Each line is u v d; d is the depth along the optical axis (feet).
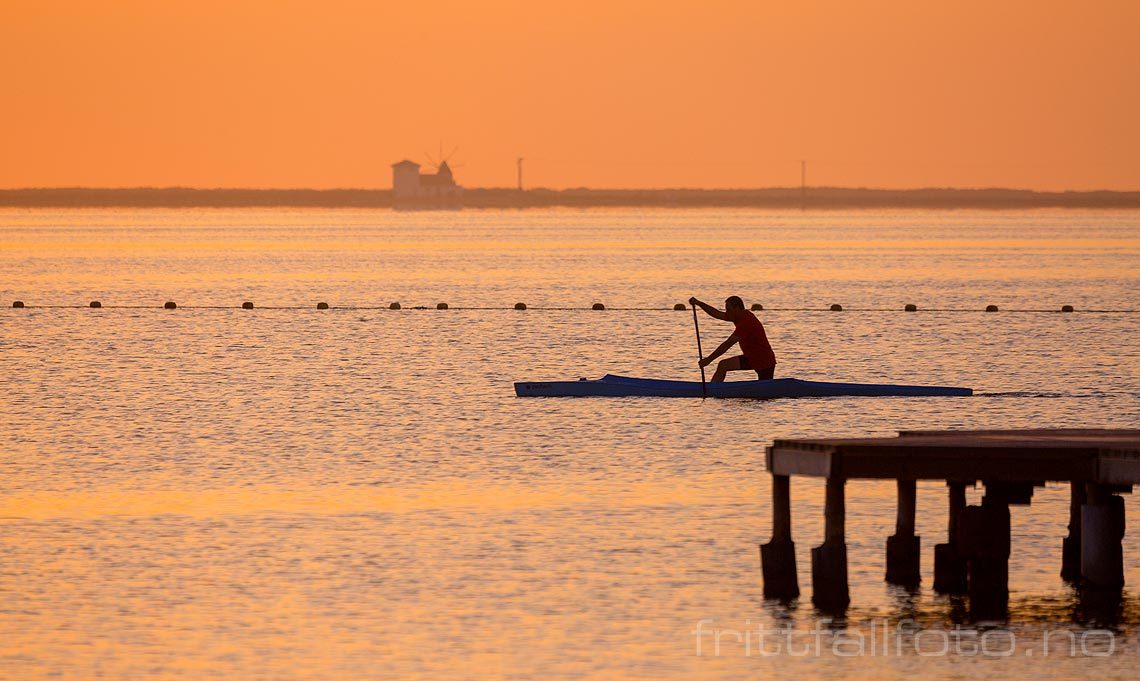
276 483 323.57
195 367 544.62
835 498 234.99
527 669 208.03
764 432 392.88
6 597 238.07
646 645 218.38
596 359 583.58
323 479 327.88
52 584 245.24
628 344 643.04
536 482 325.01
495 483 323.78
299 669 207.31
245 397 459.73
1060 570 259.60
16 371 529.86
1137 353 604.90
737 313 463.42
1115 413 433.89
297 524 285.23
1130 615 235.40
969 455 233.76
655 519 289.94
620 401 447.83
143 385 490.49
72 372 527.40
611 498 308.81
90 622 226.17
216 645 216.54
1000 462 233.35
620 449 365.81
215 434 388.37
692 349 623.77
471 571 253.44
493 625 225.76
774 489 244.22
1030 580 254.27
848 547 272.72
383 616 229.66
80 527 282.36
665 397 456.45
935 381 515.09
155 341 647.56
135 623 225.97
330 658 211.61
